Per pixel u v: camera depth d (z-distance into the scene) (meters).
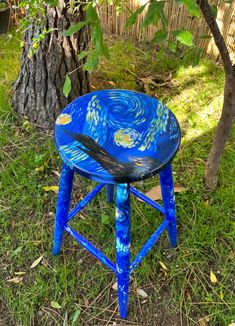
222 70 2.21
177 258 1.50
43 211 1.64
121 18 2.39
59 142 1.14
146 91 2.12
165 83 2.16
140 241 1.54
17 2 2.36
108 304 1.40
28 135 1.89
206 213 1.61
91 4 0.92
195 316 1.37
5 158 1.80
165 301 1.40
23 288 1.43
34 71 1.77
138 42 2.43
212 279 1.45
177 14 2.19
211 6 1.06
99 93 1.30
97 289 1.43
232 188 1.69
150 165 1.08
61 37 1.65
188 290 1.43
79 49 1.72
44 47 1.68
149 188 1.70
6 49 2.34
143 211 1.62
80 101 1.27
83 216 1.62
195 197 1.66
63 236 1.55
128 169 1.06
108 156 1.10
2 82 2.11
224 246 1.53
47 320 1.36
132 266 1.27
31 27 1.63
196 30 2.20
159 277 1.46
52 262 1.49
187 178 1.73
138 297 1.41
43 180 1.73
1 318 1.37
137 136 1.16
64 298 1.40
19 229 1.58
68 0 1.53
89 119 1.21
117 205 1.10
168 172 1.23
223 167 1.77
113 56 2.30
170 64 2.27
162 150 1.12
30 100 1.88
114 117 1.22
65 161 1.10
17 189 1.69
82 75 1.85
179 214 1.61
